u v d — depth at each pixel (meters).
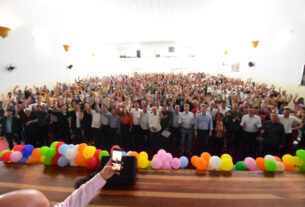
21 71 6.10
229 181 1.94
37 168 2.26
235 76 10.78
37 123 3.67
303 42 4.78
